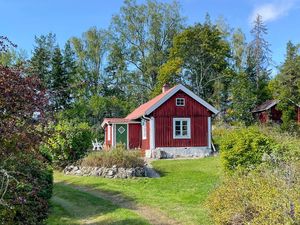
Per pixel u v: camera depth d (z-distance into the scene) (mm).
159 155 28000
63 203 13312
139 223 10422
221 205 8281
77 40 62188
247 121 45469
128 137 34469
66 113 44125
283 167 9523
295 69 45781
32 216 7148
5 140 5449
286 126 40594
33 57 49219
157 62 61531
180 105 29266
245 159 14008
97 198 14211
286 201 6273
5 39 5828
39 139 5621
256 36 59469
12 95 5316
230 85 54500
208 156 28109
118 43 62875
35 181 6070
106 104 50500
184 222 10195
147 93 60875
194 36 56000
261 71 58031
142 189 16156
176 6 62656
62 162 21953
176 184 16844
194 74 58375
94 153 21500
